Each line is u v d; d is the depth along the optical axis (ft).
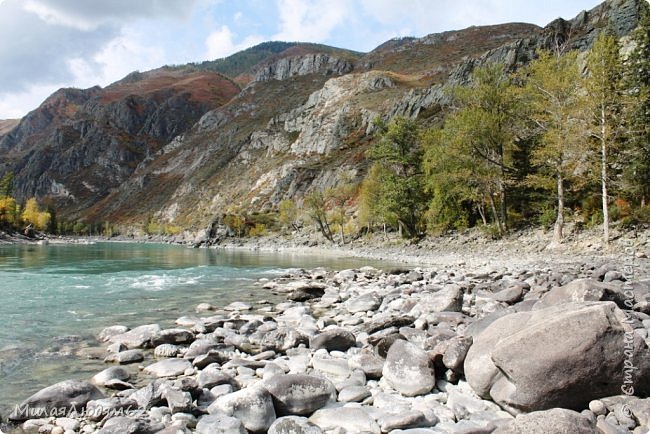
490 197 138.21
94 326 41.24
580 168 107.96
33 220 487.20
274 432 18.54
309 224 353.92
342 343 32.24
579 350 18.94
